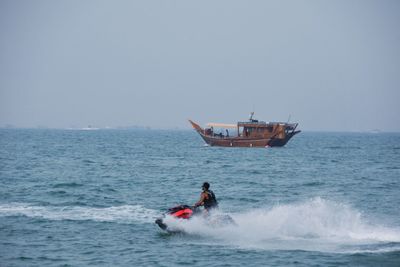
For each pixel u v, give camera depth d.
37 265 40.31
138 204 68.94
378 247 45.66
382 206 69.31
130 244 46.91
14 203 68.19
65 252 44.03
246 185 92.44
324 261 41.31
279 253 43.91
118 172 114.12
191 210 51.47
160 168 126.88
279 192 83.44
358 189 88.69
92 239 48.50
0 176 100.94
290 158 173.38
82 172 112.44
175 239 48.78
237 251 44.47
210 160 158.50
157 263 41.00
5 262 41.03
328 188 89.56
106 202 70.19
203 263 41.06
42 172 110.75
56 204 67.75
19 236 49.41
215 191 83.69
